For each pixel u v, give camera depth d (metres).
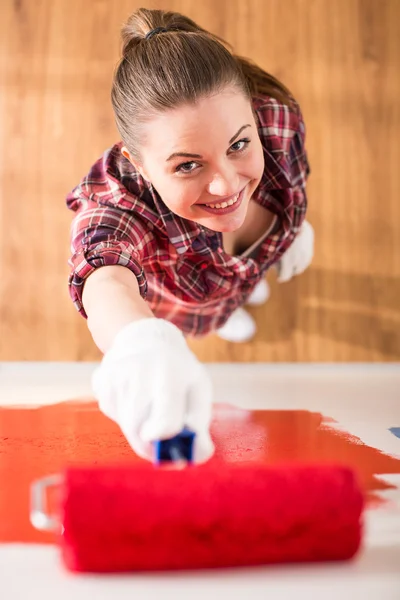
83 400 1.51
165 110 0.98
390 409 1.44
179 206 1.05
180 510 0.59
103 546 0.59
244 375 1.90
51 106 2.41
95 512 0.58
